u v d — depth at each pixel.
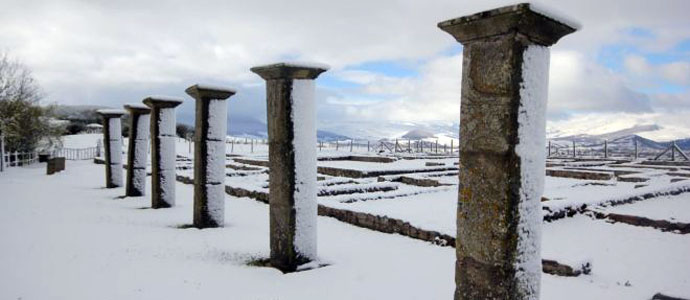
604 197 8.48
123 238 7.29
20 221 8.67
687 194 10.18
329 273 5.46
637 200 9.06
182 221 8.84
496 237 3.47
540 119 3.64
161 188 10.37
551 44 3.70
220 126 8.34
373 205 9.09
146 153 12.49
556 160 22.09
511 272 3.46
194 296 4.70
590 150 25.86
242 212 9.77
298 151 5.75
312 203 5.85
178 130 42.78
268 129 5.92
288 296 4.71
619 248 6.21
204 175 8.17
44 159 26.44
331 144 35.12
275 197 5.82
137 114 12.24
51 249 6.54
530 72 3.51
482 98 3.58
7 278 5.22
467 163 3.68
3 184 15.31
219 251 6.53
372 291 4.82
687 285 4.84
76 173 19.52
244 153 30.08
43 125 26.30
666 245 6.32
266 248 6.71
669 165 18.56
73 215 9.41
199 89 7.97
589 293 4.63
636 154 22.92
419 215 7.66
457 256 3.76
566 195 9.38
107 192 13.25
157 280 5.20
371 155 24.36
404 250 6.41
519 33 3.36
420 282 5.07
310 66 5.70
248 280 5.23
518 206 3.49
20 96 24.41
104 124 14.32
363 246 6.67
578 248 6.18
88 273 5.44
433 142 31.39
